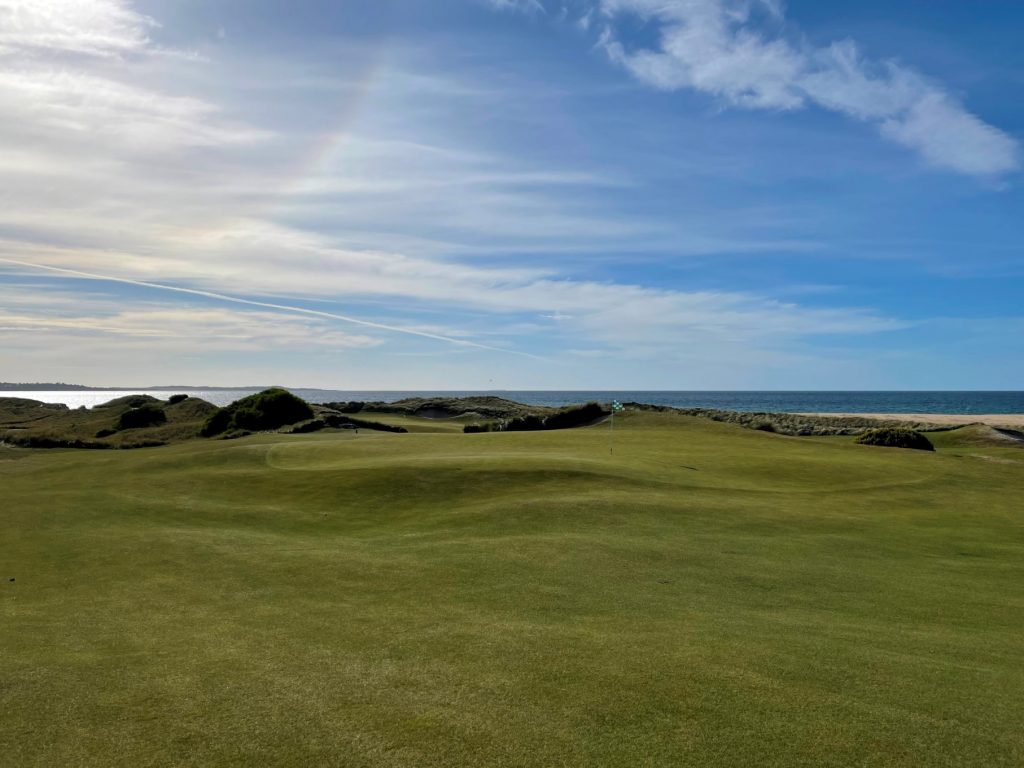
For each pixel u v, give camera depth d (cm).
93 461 3419
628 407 6631
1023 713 771
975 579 1481
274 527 2020
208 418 6184
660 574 1445
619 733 703
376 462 2931
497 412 8844
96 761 665
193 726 735
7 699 816
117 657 966
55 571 1514
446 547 1678
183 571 1485
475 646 973
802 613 1200
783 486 2686
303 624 1110
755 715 745
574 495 2277
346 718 745
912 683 850
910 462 3278
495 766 642
